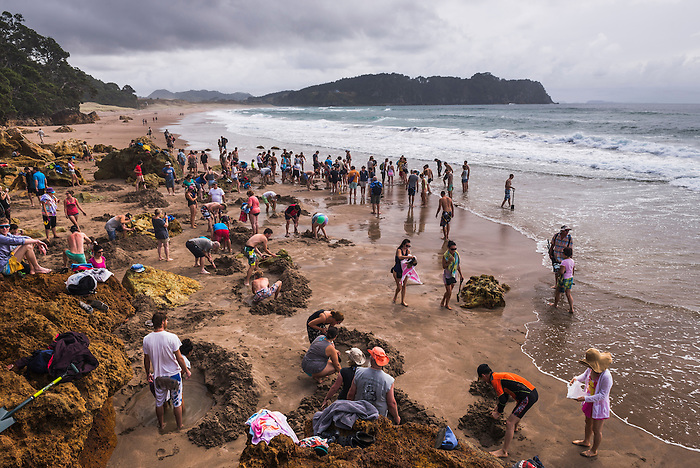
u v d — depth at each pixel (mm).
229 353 7191
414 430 4152
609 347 8039
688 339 8234
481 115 91625
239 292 10156
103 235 14352
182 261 12289
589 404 5461
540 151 33250
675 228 14570
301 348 7832
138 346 7539
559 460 5402
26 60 104312
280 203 20188
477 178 24891
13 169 24125
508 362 7574
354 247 13805
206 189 23359
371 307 9609
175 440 5586
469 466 3674
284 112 161125
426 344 8117
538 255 12984
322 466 3578
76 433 4336
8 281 7062
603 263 11891
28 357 4695
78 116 91312
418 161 30938
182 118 112375
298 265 12125
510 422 5418
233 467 5059
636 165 25688
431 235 15203
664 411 6336
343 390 5703
